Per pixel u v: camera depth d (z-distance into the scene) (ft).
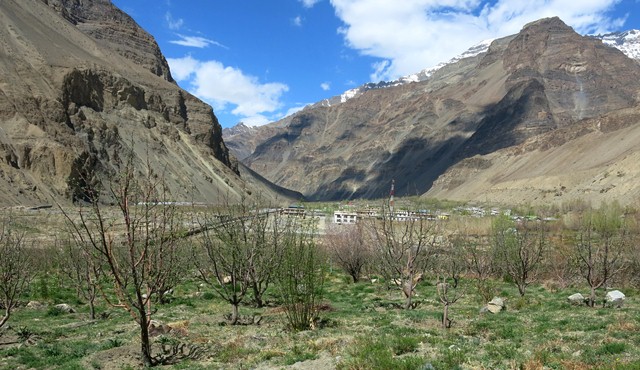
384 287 142.72
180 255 85.15
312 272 75.46
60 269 129.49
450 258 120.16
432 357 48.85
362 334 65.46
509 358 48.26
